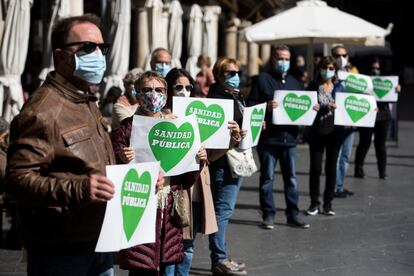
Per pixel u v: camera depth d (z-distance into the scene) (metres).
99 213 6.20
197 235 14.32
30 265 6.29
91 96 6.29
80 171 6.11
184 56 41.44
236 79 12.07
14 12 16.52
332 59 16.03
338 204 17.95
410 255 12.87
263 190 14.99
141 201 6.40
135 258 8.08
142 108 8.44
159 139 7.95
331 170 16.44
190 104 9.49
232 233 14.57
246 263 12.25
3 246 12.95
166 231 8.34
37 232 6.16
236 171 11.51
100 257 6.51
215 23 34.81
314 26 23.83
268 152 14.91
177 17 27.83
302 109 14.59
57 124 6.02
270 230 14.88
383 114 21.89
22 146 5.92
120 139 8.16
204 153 8.25
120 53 21.72
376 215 16.55
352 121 16.27
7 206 12.62
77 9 19.28
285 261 12.38
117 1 21.78
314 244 13.66
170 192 8.38
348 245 13.59
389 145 32.56
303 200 18.47
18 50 16.59
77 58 6.16
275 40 26.39
